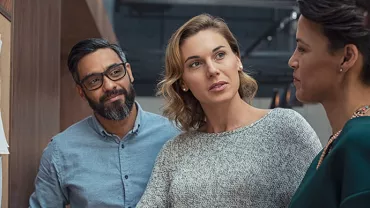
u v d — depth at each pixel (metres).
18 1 2.21
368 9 1.02
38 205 2.14
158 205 1.71
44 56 2.76
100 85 2.01
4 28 2.00
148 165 2.07
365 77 1.04
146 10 9.98
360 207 0.93
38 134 2.60
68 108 6.54
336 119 1.11
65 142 2.10
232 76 1.64
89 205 2.03
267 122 1.64
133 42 11.41
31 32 2.46
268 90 11.48
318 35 1.07
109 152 2.07
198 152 1.67
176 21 11.36
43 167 2.11
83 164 2.06
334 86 1.08
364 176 0.95
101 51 2.04
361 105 1.05
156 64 11.05
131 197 2.03
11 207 2.08
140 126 2.11
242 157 1.60
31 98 2.46
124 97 2.03
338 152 1.01
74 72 2.07
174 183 1.64
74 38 5.90
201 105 1.73
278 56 11.30
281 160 1.58
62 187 2.08
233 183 1.57
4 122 1.99
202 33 1.65
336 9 1.02
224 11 11.33
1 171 1.85
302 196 1.08
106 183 2.04
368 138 0.98
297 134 1.60
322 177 1.04
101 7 5.79
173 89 1.73
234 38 1.71
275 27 10.08
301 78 1.12
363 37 1.01
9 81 2.06
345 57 1.04
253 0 8.04
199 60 1.64
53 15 3.00
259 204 1.55
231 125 1.68
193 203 1.60
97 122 2.10
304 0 1.08
